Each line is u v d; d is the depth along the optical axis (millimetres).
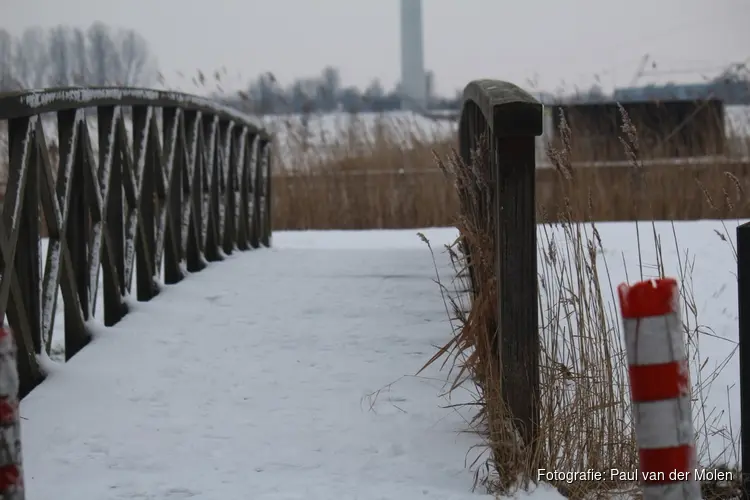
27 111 9000
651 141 28719
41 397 9281
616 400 8211
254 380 9914
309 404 9344
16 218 8961
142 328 11250
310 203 27562
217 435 8695
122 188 11781
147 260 12430
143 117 12391
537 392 7844
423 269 14422
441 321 11648
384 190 27516
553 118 29484
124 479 7816
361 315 11922
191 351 10648
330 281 13539
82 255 10789
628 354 5426
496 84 9258
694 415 9906
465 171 8992
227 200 16312
